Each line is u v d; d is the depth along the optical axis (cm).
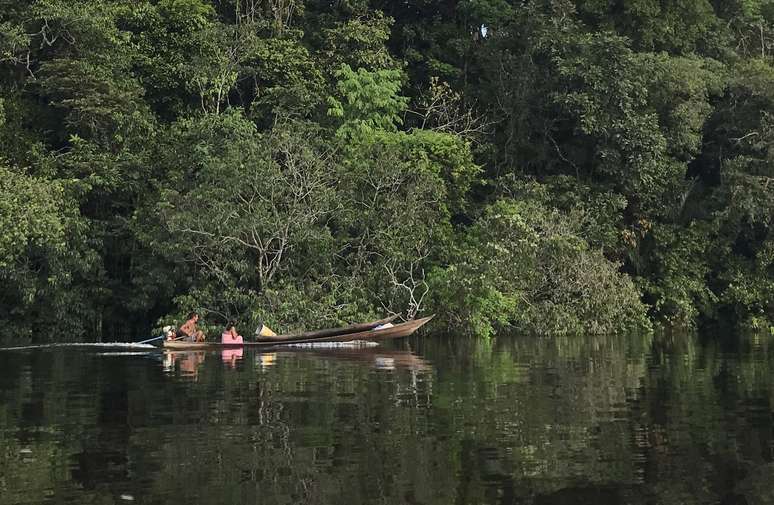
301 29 3862
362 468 846
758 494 759
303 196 2697
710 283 3697
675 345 2453
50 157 2862
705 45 4141
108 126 2984
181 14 3331
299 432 1017
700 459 885
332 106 3347
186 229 2556
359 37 3575
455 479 804
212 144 2809
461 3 4031
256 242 2655
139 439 979
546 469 843
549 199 3250
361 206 2919
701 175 3938
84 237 2738
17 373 1644
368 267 2809
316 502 732
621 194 3403
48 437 995
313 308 2606
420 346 2356
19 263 2667
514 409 1189
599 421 1092
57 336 2831
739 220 3553
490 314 2819
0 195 2420
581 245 2962
